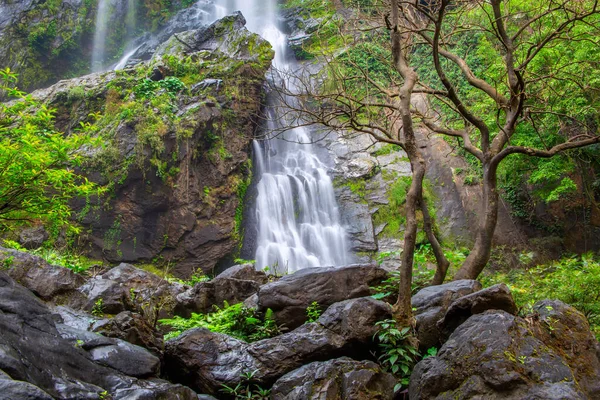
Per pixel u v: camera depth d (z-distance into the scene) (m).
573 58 11.92
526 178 18.48
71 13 27.16
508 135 7.30
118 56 28.44
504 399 3.97
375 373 4.83
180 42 21.05
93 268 10.99
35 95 18.20
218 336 5.64
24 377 3.43
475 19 14.01
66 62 27.09
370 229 18.41
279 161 20.58
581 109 12.26
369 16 10.27
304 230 18.81
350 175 19.66
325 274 6.59
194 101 17.27
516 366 4.07
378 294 6.10
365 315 5.36
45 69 26.52
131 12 29.05
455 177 19.39
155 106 16.53
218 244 16.77
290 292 6.54
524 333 4.31
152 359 4.62
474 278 7.15
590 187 17.36
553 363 4.11
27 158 5.12
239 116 18.30
